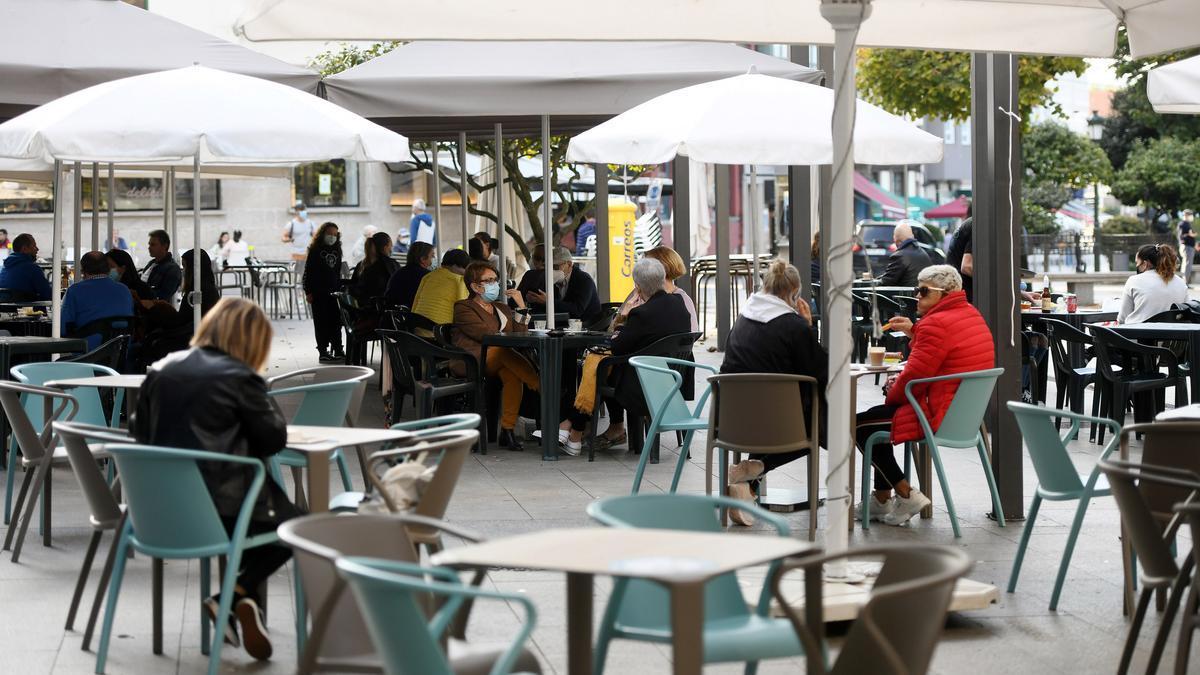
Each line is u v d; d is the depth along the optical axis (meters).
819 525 7.78
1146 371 10.84
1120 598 6.27
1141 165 39.28
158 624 5.34
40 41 9.64
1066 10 6.81
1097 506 8.41
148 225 30.36
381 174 32.31
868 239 27.34
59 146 7.87
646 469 9.66
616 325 10.68
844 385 5.47
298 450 5.23
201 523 4.89
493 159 20.39
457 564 3.38
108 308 11.30
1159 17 6.53
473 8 6.11
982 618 5.93
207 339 5.24
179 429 5.06
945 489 7.50
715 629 4.03
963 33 6.83
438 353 10.34
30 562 6.81
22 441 6.98
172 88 8.36
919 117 22.23
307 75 10.09
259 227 31.45
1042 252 35.75
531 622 3.23
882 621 3.42
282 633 5.62
